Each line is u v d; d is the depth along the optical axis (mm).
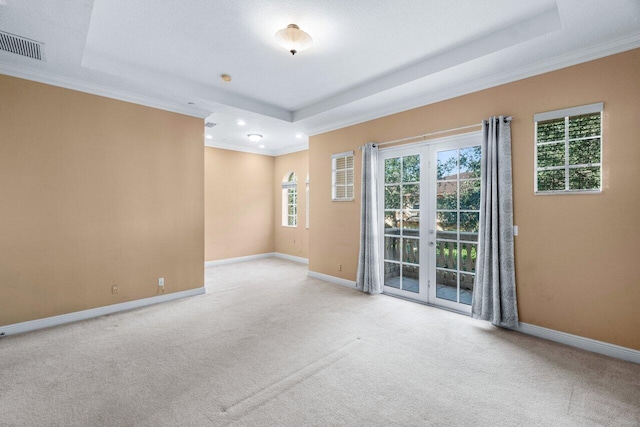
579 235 2734
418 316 3529
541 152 2961
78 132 3412
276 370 2389
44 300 3223
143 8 2355
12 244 3051
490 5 2344
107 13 2416
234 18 2498
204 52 3070
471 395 2070
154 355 2625
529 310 3027
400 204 4230
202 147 4445
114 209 3678
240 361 2523
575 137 2768
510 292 3094
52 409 1928
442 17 2492
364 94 3877
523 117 3049
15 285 3068
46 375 2311
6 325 3023
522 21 2559
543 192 2918
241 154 7113
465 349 2725
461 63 2951
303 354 2645
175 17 2480
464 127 3498
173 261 4180
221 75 3605
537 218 2967
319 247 5363
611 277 2582
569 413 1887
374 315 3572
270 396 2062
